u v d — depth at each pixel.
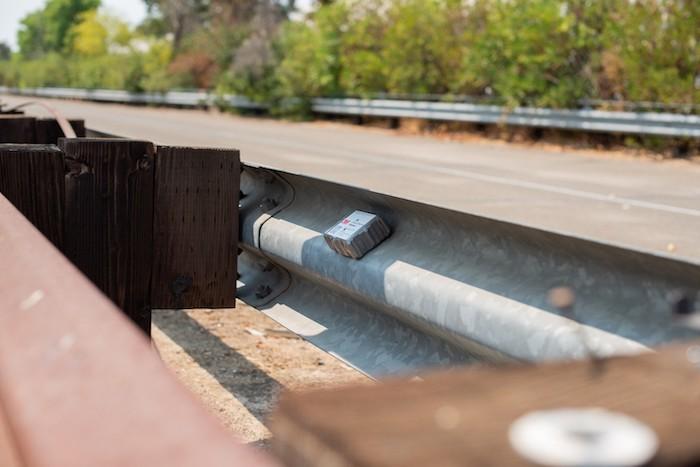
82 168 3.57
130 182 3.64
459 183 11.18
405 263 2.78
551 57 18.45
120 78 43.88
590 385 0.85
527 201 9.55
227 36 37.62
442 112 21.73
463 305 2.42
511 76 18.97
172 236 3.72
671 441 0.72
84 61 56.16
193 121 27.73
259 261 4.06
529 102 19.03
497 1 20.50
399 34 24.02
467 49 21.88
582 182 11.61
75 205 3.58
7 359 1.16
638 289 1.96
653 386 0.85
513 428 0.72
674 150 16.00
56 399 0.94
